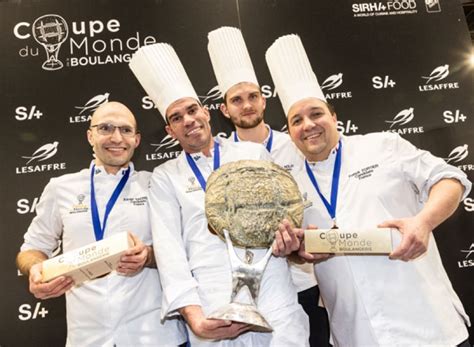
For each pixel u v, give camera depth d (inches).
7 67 126.4
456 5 134.5
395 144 88.1
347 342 81.7
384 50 131.0
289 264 94.3
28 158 121.2
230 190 77.5
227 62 113.8
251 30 131.0
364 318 78.3
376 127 126.7
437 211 75.8
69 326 88.5
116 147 91.7
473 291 117.8
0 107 123.6
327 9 132.9
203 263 79.3
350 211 83.1
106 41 129.1
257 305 74.5
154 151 124.1
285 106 93.7
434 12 134.0
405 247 71.4
